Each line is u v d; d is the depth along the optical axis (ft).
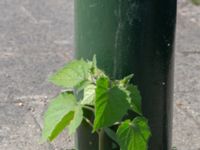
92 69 2.92
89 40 2.98
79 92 3.03
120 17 2.89
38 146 3.72
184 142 3.82
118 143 2.88
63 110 2.94
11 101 4.34
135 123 2.87
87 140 3.05
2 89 4.55
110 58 2.95
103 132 2.95
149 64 2.96
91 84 2.91
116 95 2.83
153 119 3.04
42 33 5.91
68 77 2.95
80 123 2.92
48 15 6.51
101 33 2.94
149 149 3.09
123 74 2.96
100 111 2.81
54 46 5.56
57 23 6.25
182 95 4.58
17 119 4.06
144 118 2.92
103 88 2.83
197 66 5.21
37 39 5.73
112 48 2.94
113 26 2.91
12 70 4.93
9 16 6.41
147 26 2.91
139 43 2.92
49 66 5.05
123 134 2.85
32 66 5.03
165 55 3.00
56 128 2.98
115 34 2.92
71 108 2.92
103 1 2.90
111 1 2.89
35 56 5.28
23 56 5.27
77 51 3.07
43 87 4.60
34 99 4.38
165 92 3.05
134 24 2.90
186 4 7.01
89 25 2.96
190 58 5.39
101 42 2.95
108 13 2.90
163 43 2.97
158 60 2.97
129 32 2.91
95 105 2.81
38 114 4.14
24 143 3.75
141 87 2.98
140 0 2.87
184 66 5.19
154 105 3.02
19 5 6.83
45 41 5.68
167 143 3.15
